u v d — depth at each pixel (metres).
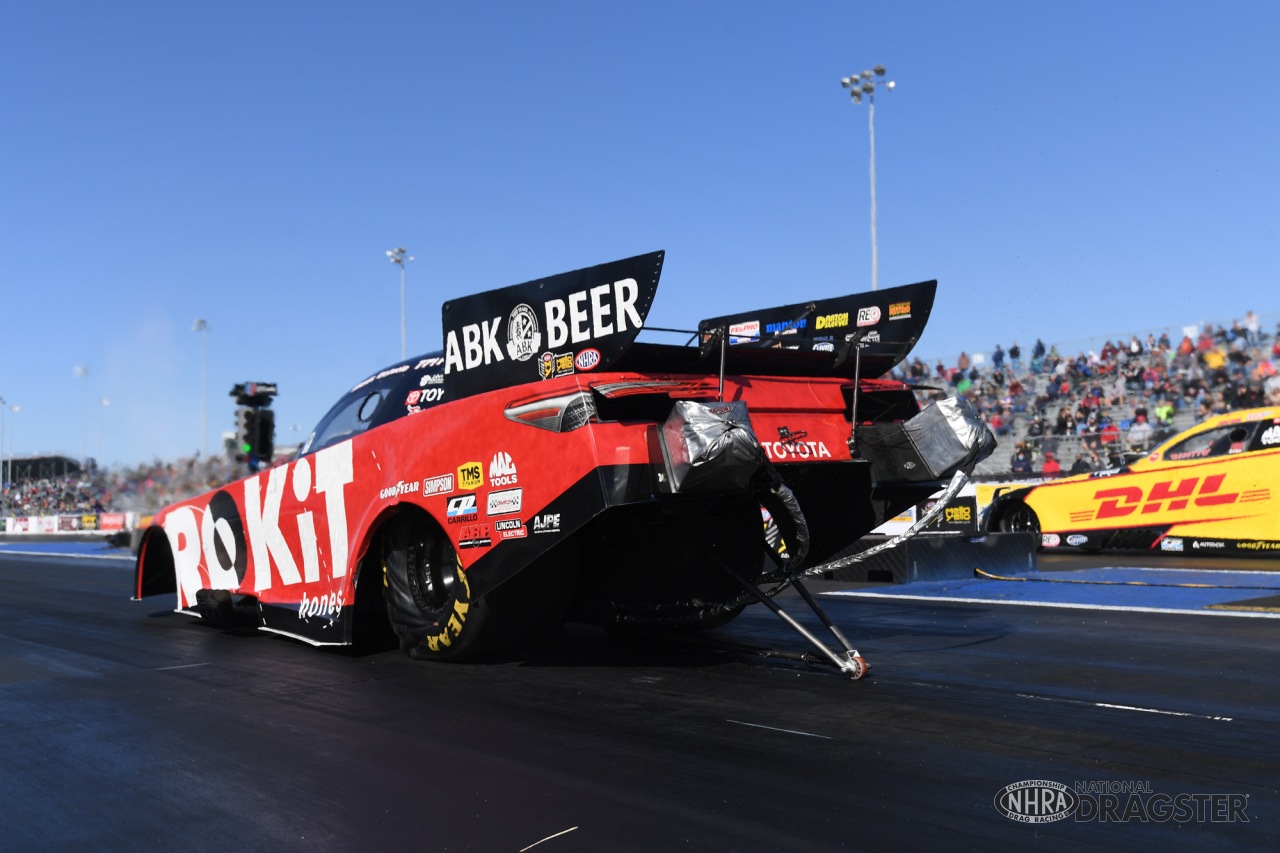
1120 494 12.08
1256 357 17.56
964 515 11.70
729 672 5.12
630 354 4.52
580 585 5.82
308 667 5.66
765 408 4.94
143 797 3.28
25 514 45.62
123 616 8.78
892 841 2.71
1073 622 6.71
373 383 6.18
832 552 5.68
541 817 2.96
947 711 4.17
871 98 22.81
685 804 3.04
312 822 2.98
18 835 2.95
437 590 5.57
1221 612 6.92
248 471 11.28
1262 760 3.41
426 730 4.06
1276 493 10.71
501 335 4.87
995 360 21.31
